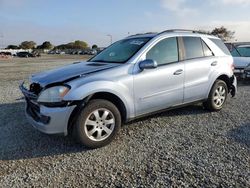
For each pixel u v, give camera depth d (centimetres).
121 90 443
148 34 546
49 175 350
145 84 473
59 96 396
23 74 1638
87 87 409
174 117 584
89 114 416
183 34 560
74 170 362
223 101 639
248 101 746
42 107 405
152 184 325
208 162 377
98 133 427
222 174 344
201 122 554
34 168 369
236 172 349
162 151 416
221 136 476
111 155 406
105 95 442
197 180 331
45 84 414
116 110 440
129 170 360
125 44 542
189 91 549
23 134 491
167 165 371
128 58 477
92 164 379
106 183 329
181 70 526
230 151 412
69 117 405
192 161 381
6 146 440
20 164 381
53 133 402
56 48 13162
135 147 433
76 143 450
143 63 459
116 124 443
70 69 468
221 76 632
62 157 402
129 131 502
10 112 638
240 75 1078
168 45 524
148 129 512
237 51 1222
